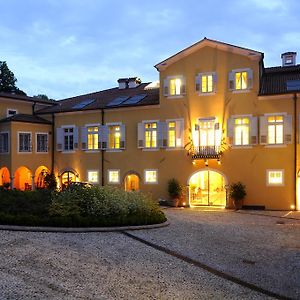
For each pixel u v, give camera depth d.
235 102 24.58
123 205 15.84
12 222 13.86
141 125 27.16
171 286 9.04
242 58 24.44
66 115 30.14
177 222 17.72
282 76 26.39
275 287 9.32
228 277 9.93
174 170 26.16
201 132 25.50
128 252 11.62
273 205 23.56
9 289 7.88
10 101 29.89
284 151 23.39
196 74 25.66
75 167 29.64
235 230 16.23
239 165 24.38
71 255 10.72
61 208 14.75
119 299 8.02
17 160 28.08
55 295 7.85
